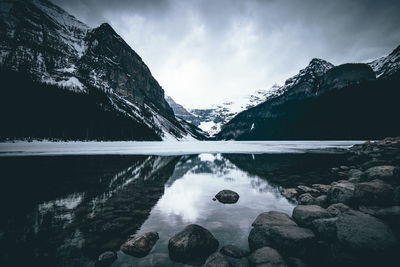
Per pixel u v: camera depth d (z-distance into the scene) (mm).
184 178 17047
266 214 7910
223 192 11492
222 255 5211
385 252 4414
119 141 101188
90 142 85812
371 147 32188
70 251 5668
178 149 56656
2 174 17234
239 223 7922
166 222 7996
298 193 12125
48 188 13008
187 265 5121
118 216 8578
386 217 6055
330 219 6043
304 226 6762
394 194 7227
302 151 43375
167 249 5879
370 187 7820
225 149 56844
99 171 19469
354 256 4566
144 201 10758
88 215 8641
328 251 5105
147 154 39281
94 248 5867
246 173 19125
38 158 28734
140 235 6246
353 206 7945
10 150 42500
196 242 5746
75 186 13711
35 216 8406
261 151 46562
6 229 7082
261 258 4875
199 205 10188
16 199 10680
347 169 19172
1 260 5152
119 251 5734
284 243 5539
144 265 5051
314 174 18188
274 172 19484
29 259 5227
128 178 16688
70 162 25281
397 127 88438
